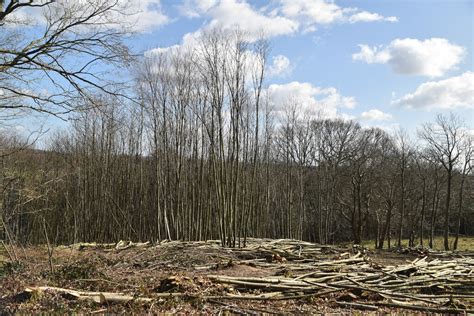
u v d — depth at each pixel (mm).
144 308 7188
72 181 27438
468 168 30062
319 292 8555
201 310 7168
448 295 9195
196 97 22969
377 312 7684
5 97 8492
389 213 32812
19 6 8203
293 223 35031
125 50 8922
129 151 27984
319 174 35031
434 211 31094
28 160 18266
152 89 22797
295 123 33500
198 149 23969
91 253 14945
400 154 33969
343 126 39062
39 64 8266
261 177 29797
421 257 18516
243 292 8805
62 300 7246
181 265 12633
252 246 17406
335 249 19406
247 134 22078
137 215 27062
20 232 19781
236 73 17625
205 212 23891
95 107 9055
